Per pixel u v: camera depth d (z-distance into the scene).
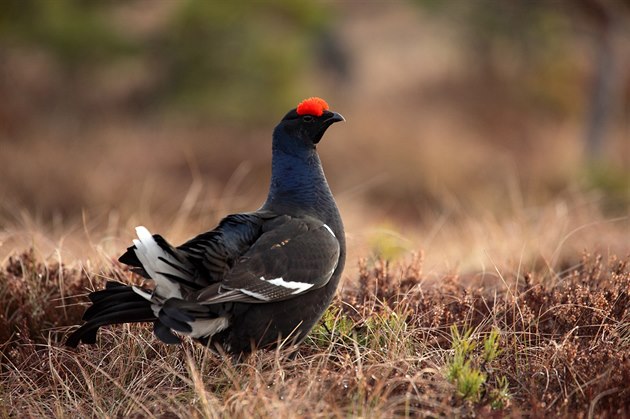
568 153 26.95
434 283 8.67
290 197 7.32
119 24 28.64
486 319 7.55
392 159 24.33
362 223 16.77
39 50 27.78
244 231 6.75
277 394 6.40
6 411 6.65
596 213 12.71
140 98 29.19
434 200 22.41
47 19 26.72
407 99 34.66
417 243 11.51
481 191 21.89
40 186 17.25
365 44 42.47
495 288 8.31
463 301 7.71
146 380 6.99
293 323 6.80
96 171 19.14
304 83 29.64
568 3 26.88
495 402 6.24
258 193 21.59
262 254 6.55
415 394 6.42
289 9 28.72
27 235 10.60
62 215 16.67
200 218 11.88
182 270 6.25
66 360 7.36
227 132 27.05
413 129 28.09
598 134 27.14
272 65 28.38
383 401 6.08
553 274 8.84
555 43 31.38
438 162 24.06
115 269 8.55
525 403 6.34
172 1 29.55
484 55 34.94
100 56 27.69
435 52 39.84
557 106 32.66
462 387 6.21
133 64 29.00
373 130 27.05
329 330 7.49
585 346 7.14
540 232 10.98
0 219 13.03
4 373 7.33
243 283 6.39
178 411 6.42
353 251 10.13
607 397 6.25
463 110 32.69
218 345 6.73
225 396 6.40
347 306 7.98
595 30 27.02
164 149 24.52
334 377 6.50
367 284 8.26
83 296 8.23
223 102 28.19
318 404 5.98
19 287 8.32
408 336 7.14
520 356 7.03
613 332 7.09
